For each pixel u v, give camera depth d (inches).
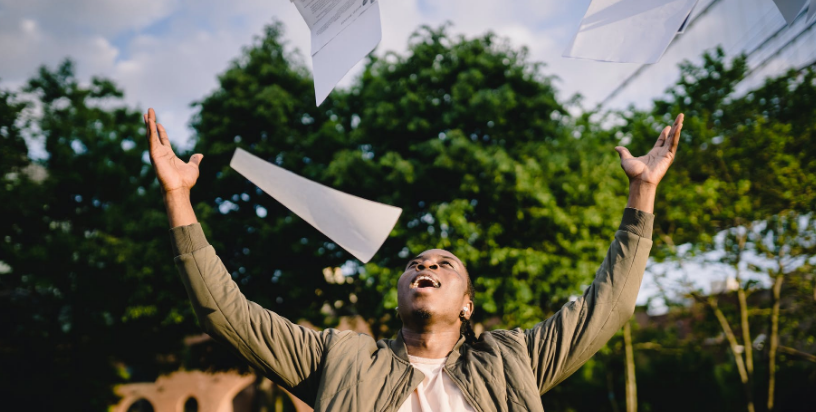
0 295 660.1
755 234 546.3
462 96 470.0
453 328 98.9
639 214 93.0
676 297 605.0
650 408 753.0
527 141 481.4
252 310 88.3
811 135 510.0
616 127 562.9
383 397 83.6
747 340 570.6
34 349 653.3
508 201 454.0
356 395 83.1
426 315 95.1
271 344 87.2
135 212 593.9
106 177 668.1
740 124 549.0
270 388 671.8
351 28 78.7
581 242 450.3
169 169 88.1
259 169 91.6
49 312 666.8
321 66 79.7
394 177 456.1
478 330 487.8
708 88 561.6
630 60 71.0
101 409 714.2
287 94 567.8
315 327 584.1
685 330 791.7
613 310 91.3
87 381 678.5
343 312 589.0
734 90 558.6
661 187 561.6
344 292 542.6
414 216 461.1
